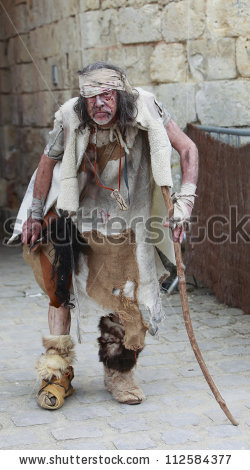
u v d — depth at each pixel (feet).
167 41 22.39
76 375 14.66
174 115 22.77
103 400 13.25
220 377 14.48
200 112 21.90
